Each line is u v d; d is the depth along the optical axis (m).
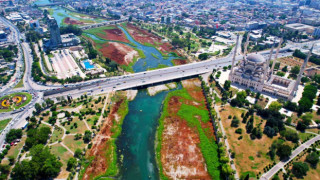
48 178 193.88
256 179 190.88
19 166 190.38
